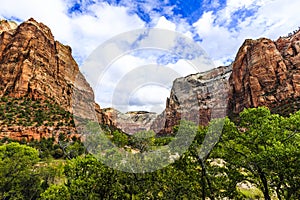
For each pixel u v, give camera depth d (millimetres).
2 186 24500
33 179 27109
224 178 13680
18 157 26438
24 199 25625
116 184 10531
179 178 11461
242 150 12773
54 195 12961
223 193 13789
